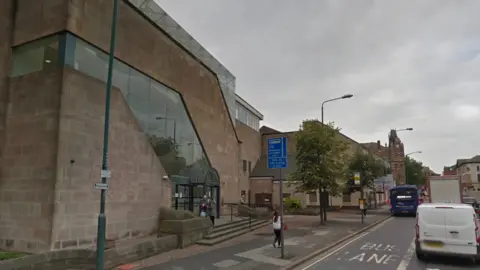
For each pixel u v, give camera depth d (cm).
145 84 1953
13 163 1298
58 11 1368
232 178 3228
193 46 2789
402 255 1419
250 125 4825
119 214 1462
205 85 2798
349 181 3800
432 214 1302
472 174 10775
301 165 2655
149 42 2006
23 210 1241
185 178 2325
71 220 1238
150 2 2306
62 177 1220
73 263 1141
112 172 1444
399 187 3862
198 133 2608
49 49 1356
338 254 1448
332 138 2645
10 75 1418
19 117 1325
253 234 2003
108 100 997
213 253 1393
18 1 1473
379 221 2980
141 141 1636
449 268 1184
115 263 1164
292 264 1201
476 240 1227
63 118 1245
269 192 4481
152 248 1345
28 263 1061
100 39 1537
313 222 2805
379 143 8775
